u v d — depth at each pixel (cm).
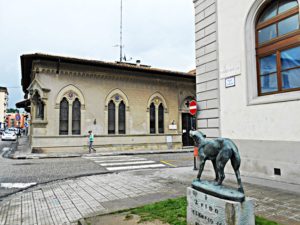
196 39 997
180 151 2080
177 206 520
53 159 1521
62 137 1808
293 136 642
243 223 342
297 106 636
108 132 2006
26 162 1380
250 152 754
